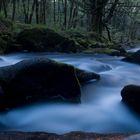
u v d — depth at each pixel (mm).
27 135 4457
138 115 6195
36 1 26578
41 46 15297
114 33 39594
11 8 34062
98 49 16969
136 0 45656
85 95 7520
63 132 5520
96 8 25609
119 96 7348
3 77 6258
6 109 6180
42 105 6539
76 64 11773
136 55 12641
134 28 55062
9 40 15117
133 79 9398
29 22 26938
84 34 21922
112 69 11336
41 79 6590
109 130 5754
